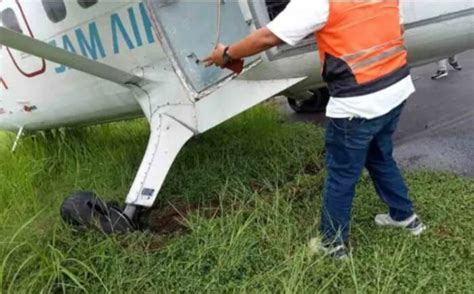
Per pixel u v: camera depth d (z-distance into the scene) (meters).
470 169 3.85
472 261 2.65
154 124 3.64
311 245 2.85
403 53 2.49
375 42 2.36
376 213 3.22
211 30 3.35
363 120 2.44
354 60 2.35
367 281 2.58
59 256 2.99
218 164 4.25
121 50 3.72
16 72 4.72
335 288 2.57
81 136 5.28
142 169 3.48
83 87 4.29
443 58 3.64
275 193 3.55
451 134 4.59
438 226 3.01
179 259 2.97
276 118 5.47
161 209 3.82
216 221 3.25
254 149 4.50
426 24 3.20
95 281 2.89
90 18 3.78
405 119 5.18
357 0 2.31
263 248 2.97
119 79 3.58
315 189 3.70
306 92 4.44
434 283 2.52
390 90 2.43
